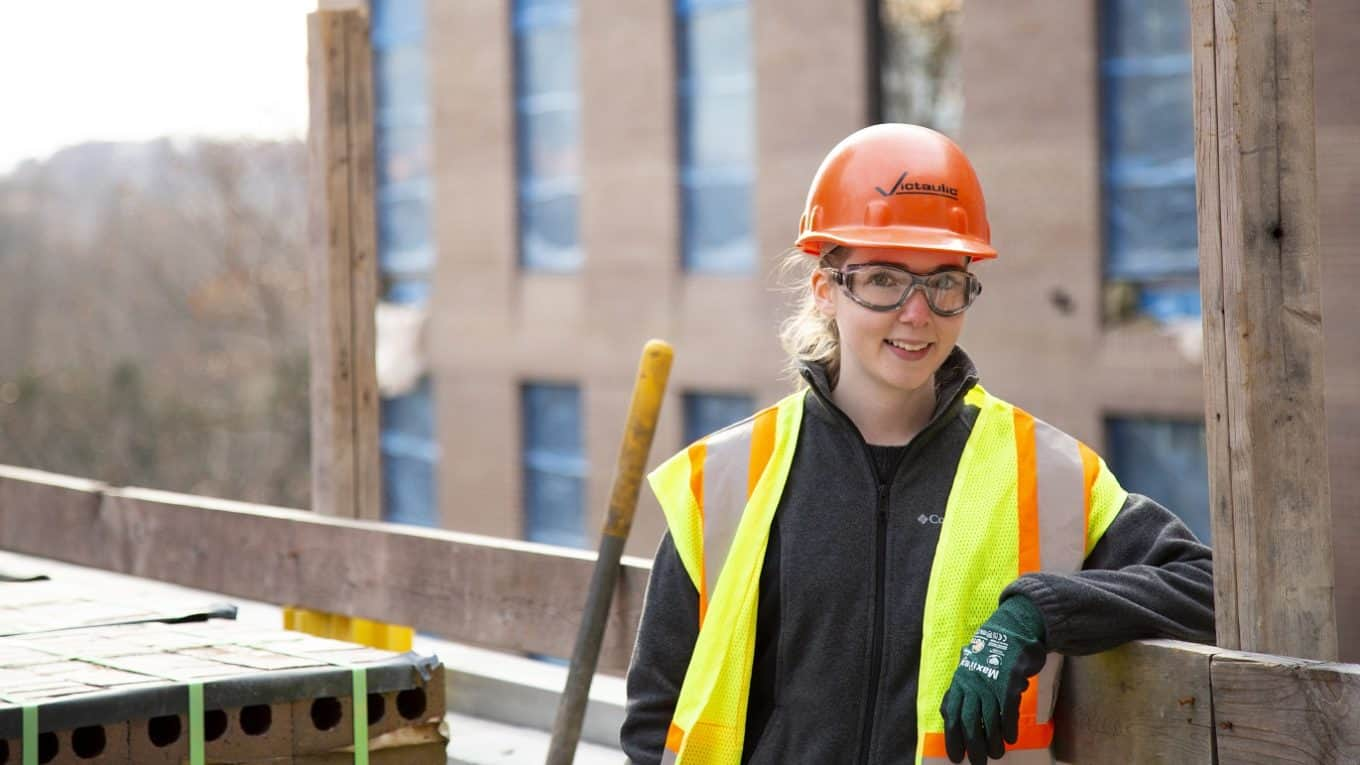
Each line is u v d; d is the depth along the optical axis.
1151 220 11.24
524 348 15.99
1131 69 11.29
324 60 4.62
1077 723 2.65
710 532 2.57
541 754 4.33
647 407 3.19
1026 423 2.58
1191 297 11.12
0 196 41.31
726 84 14.16
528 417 16.30
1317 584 2.50
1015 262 11.86
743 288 13.87
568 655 3.67
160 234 37.53
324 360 4.66
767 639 2.53
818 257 2.70
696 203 14.49
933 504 2.51
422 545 4.04
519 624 3.79
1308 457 2.49
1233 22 2.47
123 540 4.95
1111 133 11.41
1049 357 11.68
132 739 2.60
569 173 15.68
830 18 12.99
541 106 15.90
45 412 32.12
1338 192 9.30
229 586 4.62
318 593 4.32
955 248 2.47
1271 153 2.47
